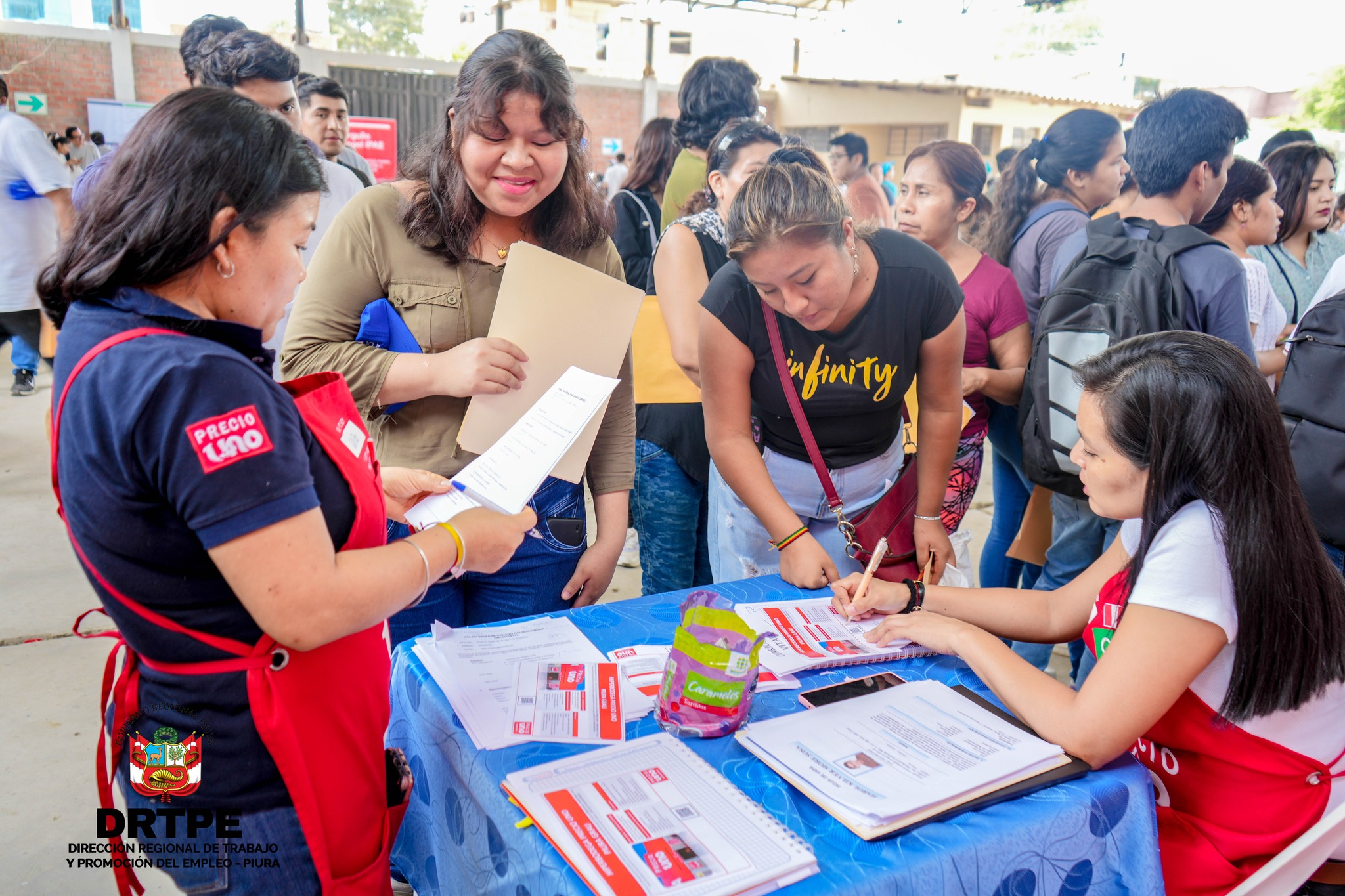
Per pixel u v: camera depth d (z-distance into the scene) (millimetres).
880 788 1018
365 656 1034
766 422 1935
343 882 1026
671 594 1631
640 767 1054
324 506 940
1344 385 1897
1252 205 2688
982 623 1529
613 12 17203
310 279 1538
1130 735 1104
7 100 3316
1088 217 2791
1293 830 1195
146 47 11641
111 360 815
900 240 1772
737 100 2641
